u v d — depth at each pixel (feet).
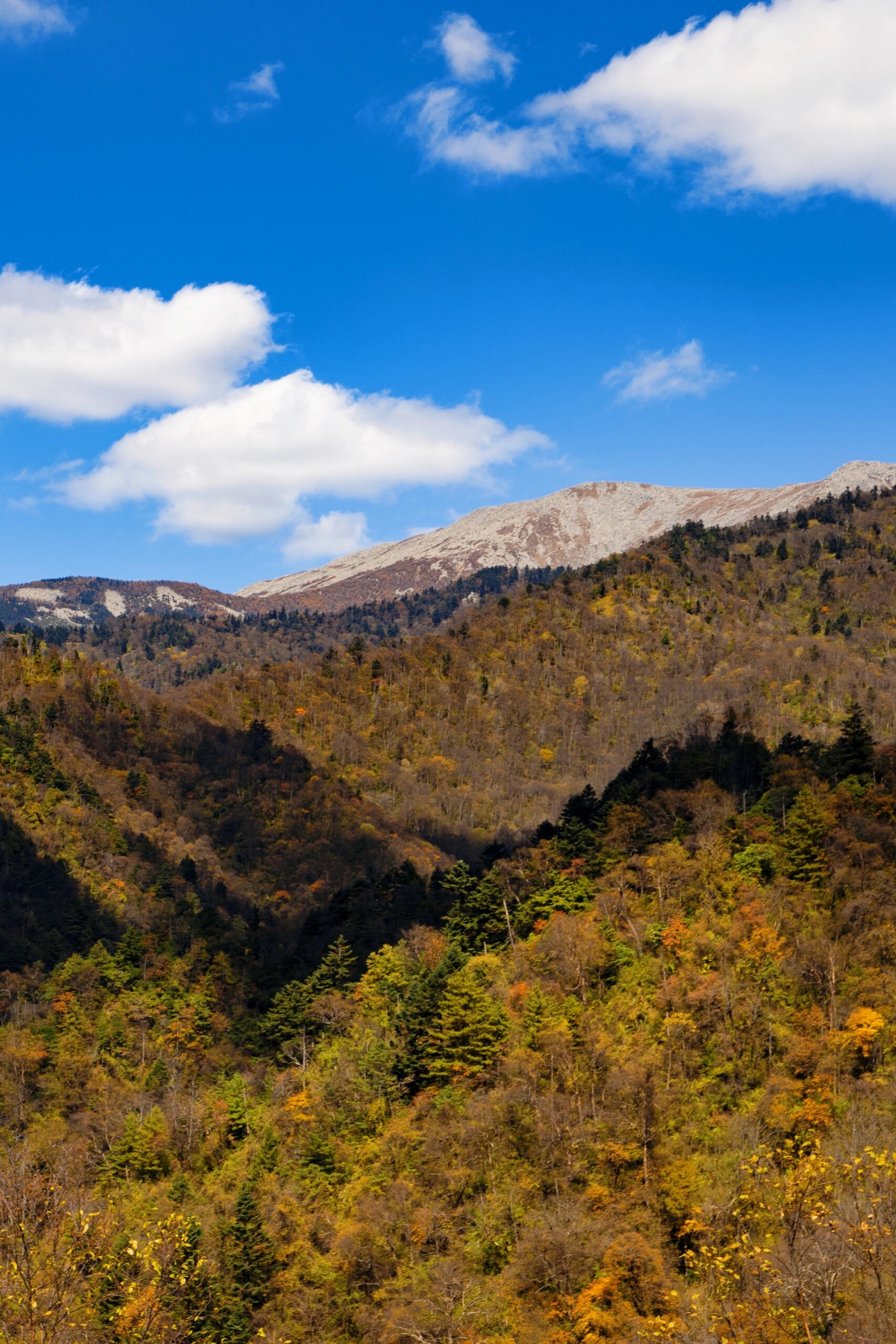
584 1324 200.54
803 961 282.77
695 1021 273.13
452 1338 209.97
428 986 311.88
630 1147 241.55
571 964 299.58
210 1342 213.05
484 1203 246.88
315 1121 293.64
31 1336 90.74
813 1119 235.61
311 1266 243.81
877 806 347.97
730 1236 206.18
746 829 343.26
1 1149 116.88
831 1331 143.23
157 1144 302.25
